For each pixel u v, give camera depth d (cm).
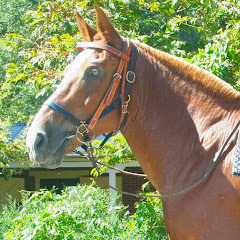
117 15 952
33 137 371
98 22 386
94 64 379
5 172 1298
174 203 376
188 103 390
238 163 351
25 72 943
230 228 353
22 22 2192
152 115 393
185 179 376
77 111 379
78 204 666
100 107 381
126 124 400
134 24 975
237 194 353
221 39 734
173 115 389
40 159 371
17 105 1894
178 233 374
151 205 682
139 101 392
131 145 407
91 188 723
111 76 383
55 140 376
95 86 379
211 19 962
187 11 1047
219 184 360
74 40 880
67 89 380
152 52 402
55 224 632
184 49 996
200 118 385
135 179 1825
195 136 382
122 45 391
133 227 727
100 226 662
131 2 986
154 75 395
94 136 390
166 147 388
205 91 391
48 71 911
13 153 1145
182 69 397
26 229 623
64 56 891
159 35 952
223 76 699
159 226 725
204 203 362
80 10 952
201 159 375
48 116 377
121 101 387
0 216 931
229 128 375
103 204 724
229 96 388
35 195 721
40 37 1014
